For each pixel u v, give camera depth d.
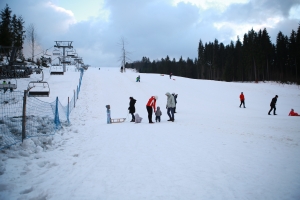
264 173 4.58
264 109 22.30
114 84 33.81
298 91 39.78
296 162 5.25
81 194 3.83
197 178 4.41
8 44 44.72
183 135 8.90
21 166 5.23
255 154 5.99
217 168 4.95
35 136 8.03
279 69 74.00
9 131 7.83
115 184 4.25
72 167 5.35
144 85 34.50
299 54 62.06
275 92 37.22
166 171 4.88
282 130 9.84
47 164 5.48
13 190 3.97
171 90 32.50
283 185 3.98
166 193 3.78
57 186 4.20
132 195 3.74
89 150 6.99
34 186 4.17
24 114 7.36
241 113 18.45
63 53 46.59
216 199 3.52
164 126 11.44
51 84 30.55
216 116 15.98
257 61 64.94
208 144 7.27
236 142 7.48
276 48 75.38
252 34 70.94
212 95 31.50
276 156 5.77
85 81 34.75
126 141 8.17
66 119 13.70
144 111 19.70
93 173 4.89
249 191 3.77
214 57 86.31
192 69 109.38
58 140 8.30
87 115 17.56
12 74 25.61
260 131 9.59
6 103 16.09
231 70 76.44
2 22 54.47
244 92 35.53
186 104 24.47
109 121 13.64
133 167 5.23
